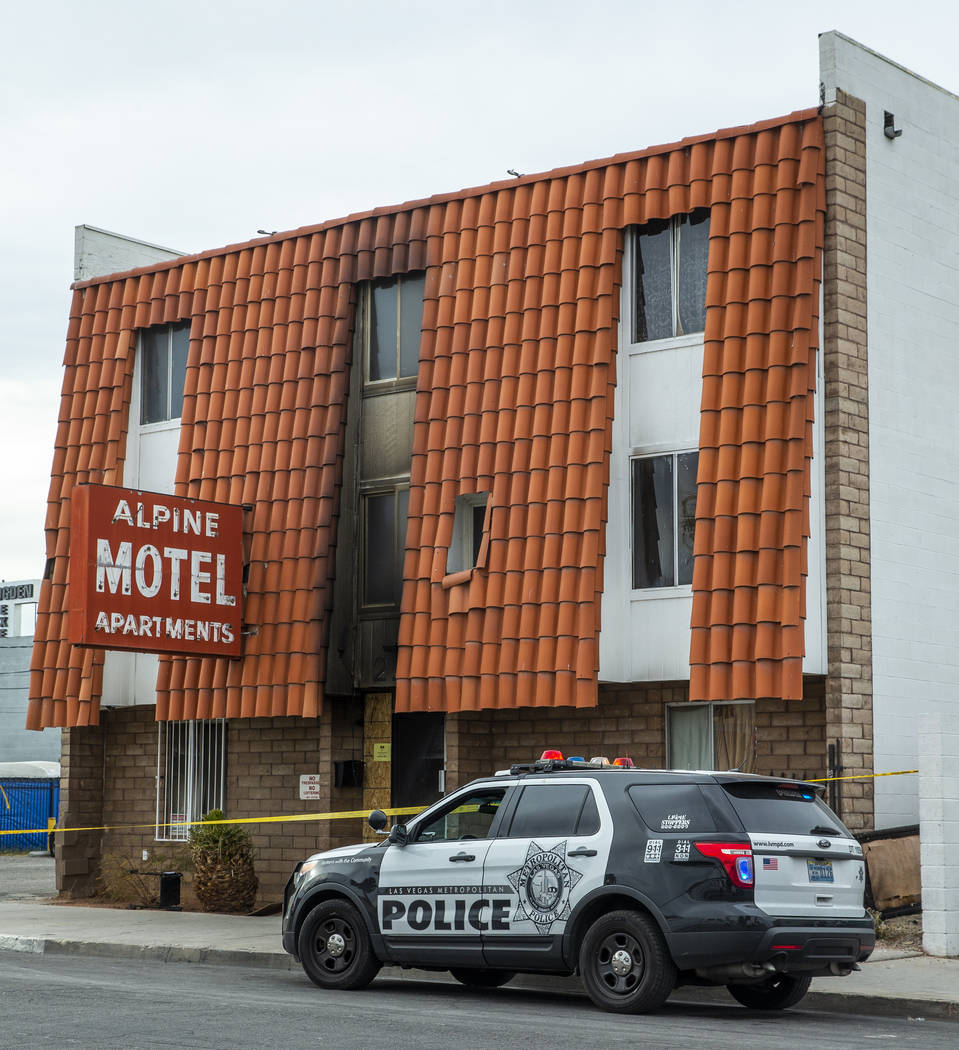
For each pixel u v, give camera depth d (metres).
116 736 23.91
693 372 18.36
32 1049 9.38
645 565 18.47
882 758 17.52
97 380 24.00
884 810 17.45
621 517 18.61
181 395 23.42
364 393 21.44
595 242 18.97
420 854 12.80
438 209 20.59
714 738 18.28
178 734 23.16
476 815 12.71
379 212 21.19
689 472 18.28
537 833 12.23
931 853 15.00
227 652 20.66
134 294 23.86
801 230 17.47
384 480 21.05
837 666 17.06
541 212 19.55
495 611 18.73
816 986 12.91
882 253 18.45
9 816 38.97
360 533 21.25
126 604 19.42
